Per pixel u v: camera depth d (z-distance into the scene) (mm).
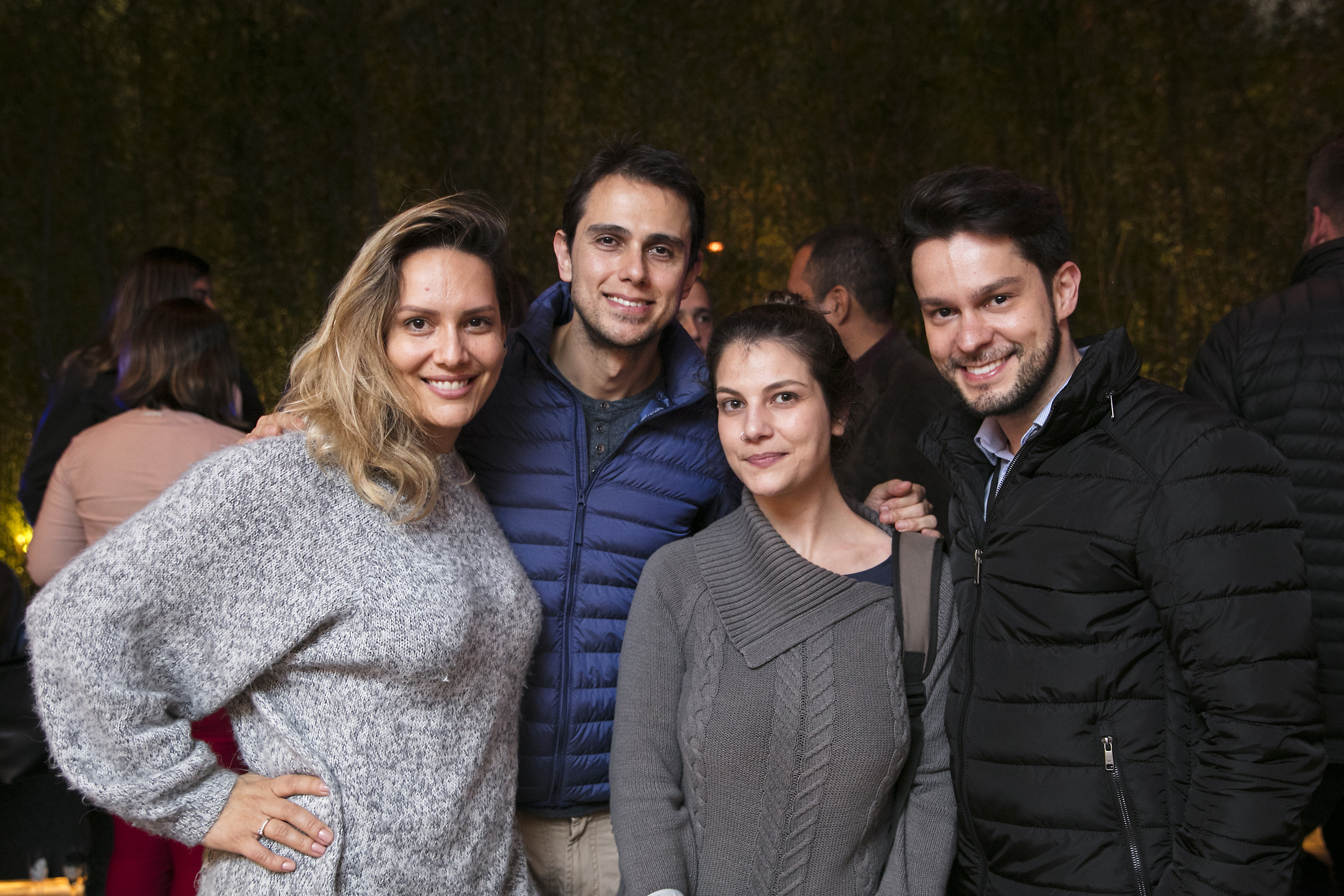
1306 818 2000
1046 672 1327
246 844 1247
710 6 5316
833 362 1503
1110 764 1288
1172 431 1288
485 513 1533
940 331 1421
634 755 1473
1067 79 5207
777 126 5328
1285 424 1956
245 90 5066
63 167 4867
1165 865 1273
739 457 1492
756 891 1409
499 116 5262
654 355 1775
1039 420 1429
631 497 1692
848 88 5305
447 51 5234
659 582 1542
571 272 1706
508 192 5273
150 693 1211
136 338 2340
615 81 5312
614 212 1622
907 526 1574
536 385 1711
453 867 1333
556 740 1646
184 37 4996
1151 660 1292
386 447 1336
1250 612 1211
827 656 1429
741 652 1447
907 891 1422
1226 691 1211
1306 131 4926
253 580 1235
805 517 1532
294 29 5102
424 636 1274
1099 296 5215
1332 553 1896
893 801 1478
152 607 1191
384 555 1297
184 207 5023
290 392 1399
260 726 1309
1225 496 1238
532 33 5270
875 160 5301
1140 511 1273
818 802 1401
